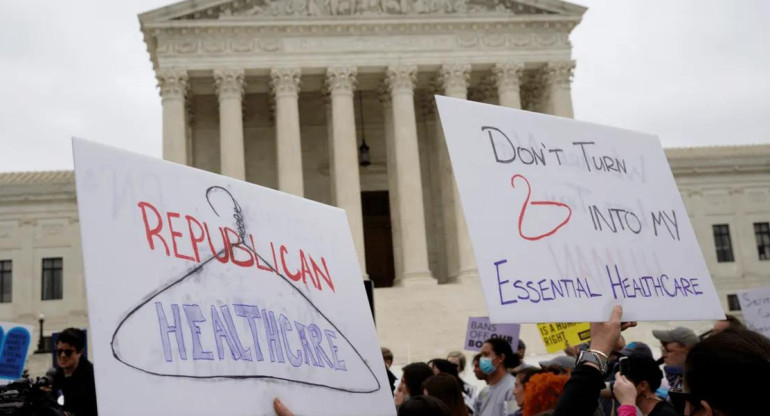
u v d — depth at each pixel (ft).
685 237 26.58
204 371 19.38
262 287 21.95
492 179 23.93
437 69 215.72
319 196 234.17
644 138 27.81
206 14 209.26
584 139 26.37
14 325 67.92
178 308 19.65
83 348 41.42
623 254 25.05
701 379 14.76
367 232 239.71
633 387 26.99
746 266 258.16
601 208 25.40
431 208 232.53
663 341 42.45
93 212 18.90
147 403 18.03
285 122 206.08
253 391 20.12
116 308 18.42
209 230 21.39
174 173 21.21
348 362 23.27
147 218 20.01
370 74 218.18
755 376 14.24
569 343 62.18
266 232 23.06
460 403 33.88
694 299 25.64
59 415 35.24
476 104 24.68
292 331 22.07
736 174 263.08
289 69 208.54
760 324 60.23
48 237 239.71
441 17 212.84
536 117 25.63
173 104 204.13
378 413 23.17
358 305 24.85
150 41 212.43
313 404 21.42
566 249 24.11
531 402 32.09
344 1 212.84
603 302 23.85
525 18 215.10
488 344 47.39
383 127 239.71
